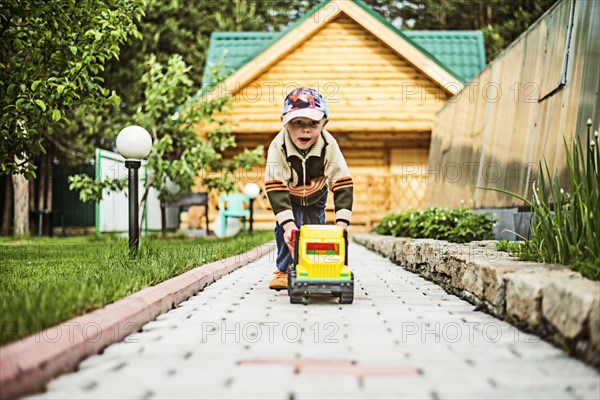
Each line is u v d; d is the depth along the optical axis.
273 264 8.61
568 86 7.24
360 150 18.41
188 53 24.97
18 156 7.43
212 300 5.06
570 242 4.41
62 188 21.83
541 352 3.22
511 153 9.06
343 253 4.88
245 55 20.03
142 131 6.84
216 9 28.70
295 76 17.78
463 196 11.75
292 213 5.37
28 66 7.66
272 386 2.64
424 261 6.70
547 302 3.43
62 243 11.70
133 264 6.03
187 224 18.00
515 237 7.91
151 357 3.14
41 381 2.66
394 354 3.20
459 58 20.27
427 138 18.17
